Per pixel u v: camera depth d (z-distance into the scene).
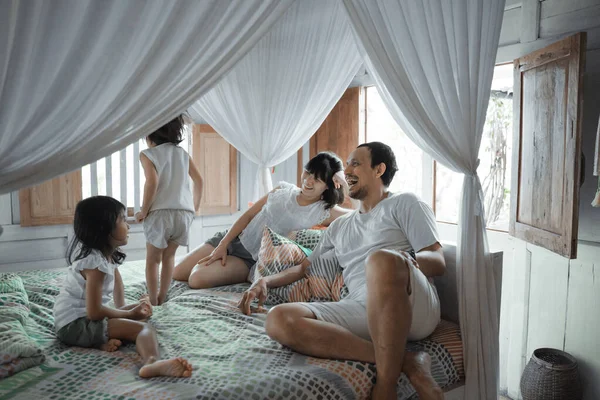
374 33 1.76
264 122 3.07
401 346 1.66
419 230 2.06
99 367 1.64
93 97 1.34
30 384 1.50
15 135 1.28
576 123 2.17
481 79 2.06
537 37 2.68
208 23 1.41
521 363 2.85
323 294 2.33
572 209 2.19
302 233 2.73
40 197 3.40
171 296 2.62
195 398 1.41
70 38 1.27
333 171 2.71
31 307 2.18
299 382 1.55
